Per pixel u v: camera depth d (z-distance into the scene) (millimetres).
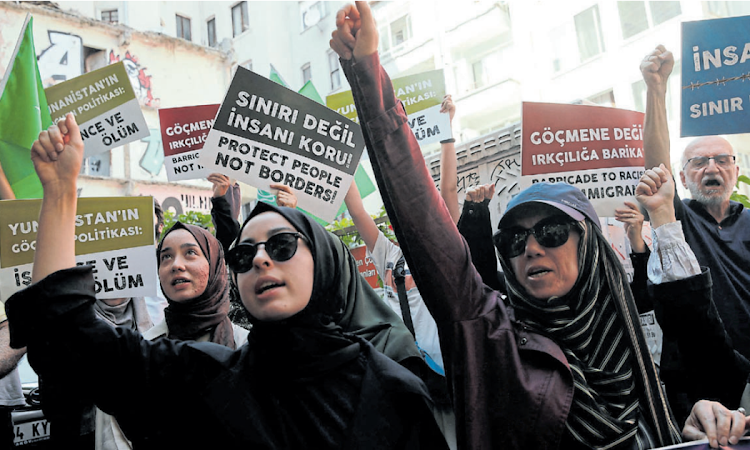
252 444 1766
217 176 3814
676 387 2553
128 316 3408
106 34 12867
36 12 12055
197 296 2902
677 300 2402
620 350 2268
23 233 2924
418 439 1844
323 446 1770
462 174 4422
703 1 9133
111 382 1817
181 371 1896
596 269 2311
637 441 2125
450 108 4027
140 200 3105
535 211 2352
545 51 10820
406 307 3303
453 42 11719
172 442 1873
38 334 1755
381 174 2119
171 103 13359
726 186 3416
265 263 1920
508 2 11227
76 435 2916
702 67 3381
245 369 1922
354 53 2088
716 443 2012
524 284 2344
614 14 9953
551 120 3268
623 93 9953
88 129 3869
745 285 3256
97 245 3047
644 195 2725
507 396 2117
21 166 3543
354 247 4645
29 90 3629
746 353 3109
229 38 13875
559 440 2035
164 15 13883
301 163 3102
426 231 2135
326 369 1887
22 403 3258
